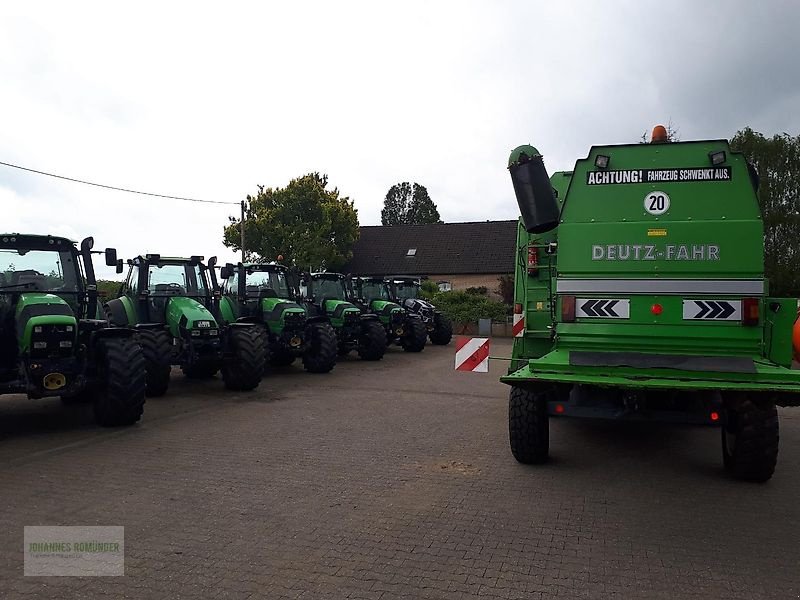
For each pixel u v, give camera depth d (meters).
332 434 7.36
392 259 36.72
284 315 12.34
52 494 5.12
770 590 3.52
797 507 4.89
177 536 4.27
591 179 5.50
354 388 11.04
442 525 4.49
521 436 5.88
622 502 5.00
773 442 5.18
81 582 3.60
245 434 7.32
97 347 7.70
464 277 34.47
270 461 6.15
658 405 5.15
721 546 4.14
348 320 15.24
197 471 5.79
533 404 5.85
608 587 3.55
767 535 4.33
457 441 7.05
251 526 4.46
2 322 7.18
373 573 3.72
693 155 5.30
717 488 5.37
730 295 5.17
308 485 5.40
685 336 5.24
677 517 4.67
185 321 10.03
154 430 7.50
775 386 4.70
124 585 3.56
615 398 5.25
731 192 5.22
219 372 12.96
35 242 7.71
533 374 5.24
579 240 5.50
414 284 22.53
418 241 37.66
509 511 4.79
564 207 5.55
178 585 3.56
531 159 5.74
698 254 5.23
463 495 5.16
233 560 3.89
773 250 34.44
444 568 3.79
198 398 9.82
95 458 6.21
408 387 11.23
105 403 7.48
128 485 5.36
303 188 32.22
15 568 3.78
